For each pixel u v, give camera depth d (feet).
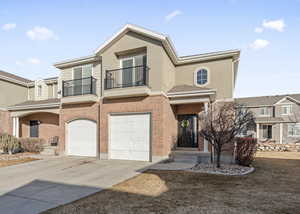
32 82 64.64
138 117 37.42
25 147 49.75
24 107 53.21
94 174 27.02
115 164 33.78
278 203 15.83
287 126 90.53
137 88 36.01
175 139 41.68
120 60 41.14
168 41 36.19
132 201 16.44
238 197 17.25
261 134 94.12
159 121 35.24
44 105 49.96
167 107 37.86
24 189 20.56
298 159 42.73
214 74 40.86
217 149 29.73
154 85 36.17
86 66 46.06
